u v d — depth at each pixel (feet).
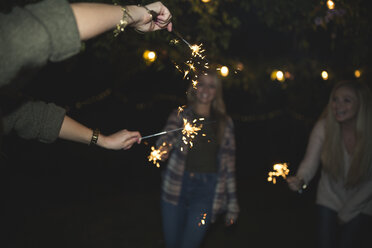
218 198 10.46
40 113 4.83
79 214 18.29
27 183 22.54
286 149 32.27
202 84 10.45
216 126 10.57
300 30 14.23
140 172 26.12
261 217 18.93
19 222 16.90
